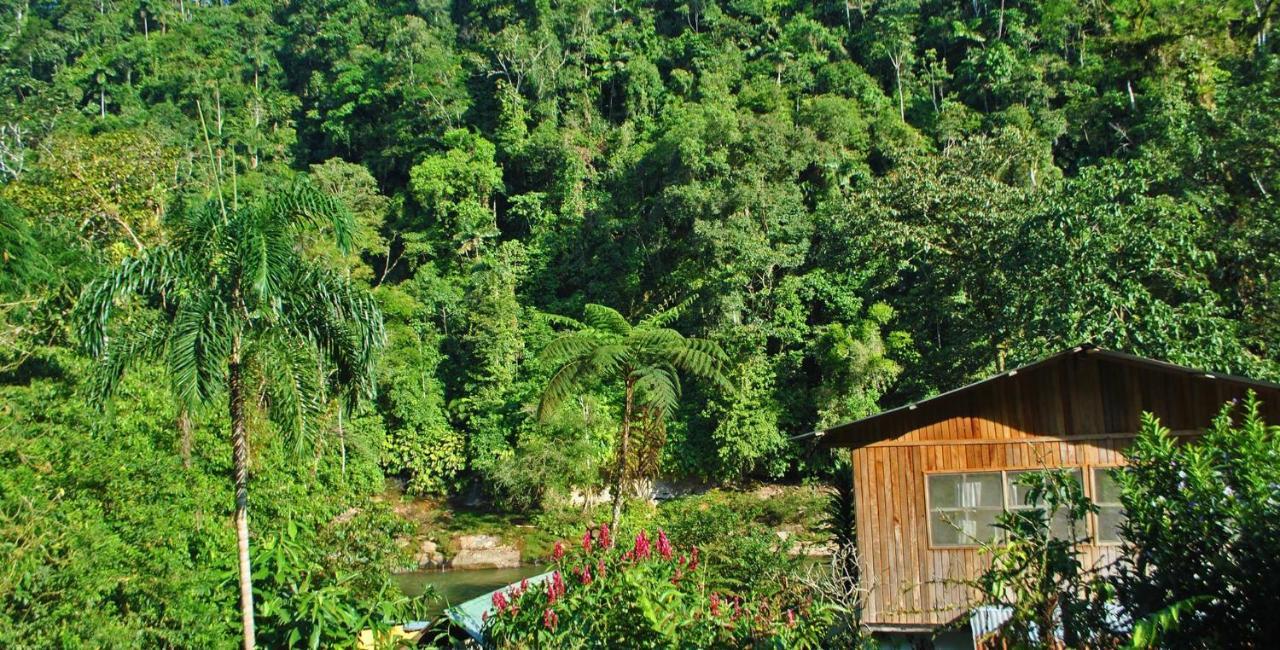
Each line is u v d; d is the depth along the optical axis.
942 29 54.19
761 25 58.22
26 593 8.63
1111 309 15.36
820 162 39.72
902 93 50.44
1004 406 11.67
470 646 10.80
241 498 9.48
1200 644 4.27
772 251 33.69
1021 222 17.66
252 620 9.14
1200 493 4.43
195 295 9.49
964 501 11.62
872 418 11.95
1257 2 27.53
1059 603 4.83
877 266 24.19
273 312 9.65
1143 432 4.94
